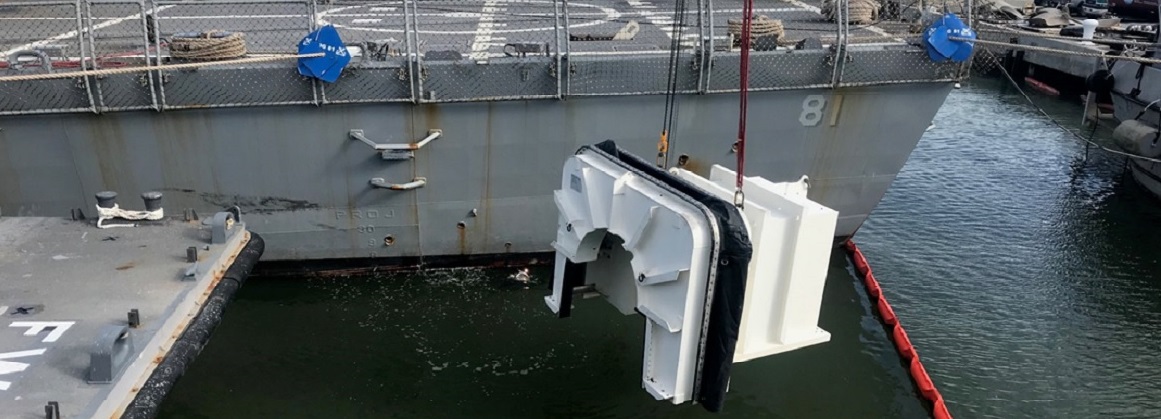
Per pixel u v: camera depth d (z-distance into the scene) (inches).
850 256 603.2
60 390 224.5
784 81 496.1
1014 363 478.3
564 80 477.1
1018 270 598.2
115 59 477.1
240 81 452.1
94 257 305.1
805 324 314.3
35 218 339.9
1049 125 990.4
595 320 497.0
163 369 249.3
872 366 476.4
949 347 493.0
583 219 341.1
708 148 515.2
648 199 302.0
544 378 445.1
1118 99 804.0
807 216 296.0
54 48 504.7
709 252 278.1
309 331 482.9
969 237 652.7
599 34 599.5
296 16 647.1
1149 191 759.7
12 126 447.2
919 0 603.2
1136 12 1366.9
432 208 514.3
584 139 500.7
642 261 307.7
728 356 287.9
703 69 483.5
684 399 302.2
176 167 474.9
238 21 658.2
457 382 439.8
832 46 495.2
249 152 477.1
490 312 504.7
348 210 506.6
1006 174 809.5
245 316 496.7
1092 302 552.7
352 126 476.4
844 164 543.2
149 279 289.0
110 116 453.4
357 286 529.7
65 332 252.4
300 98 460.8
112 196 332.8
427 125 481.1
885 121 529.3
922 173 804.6
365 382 438.3
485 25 650.8
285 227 506.6
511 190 514.9
